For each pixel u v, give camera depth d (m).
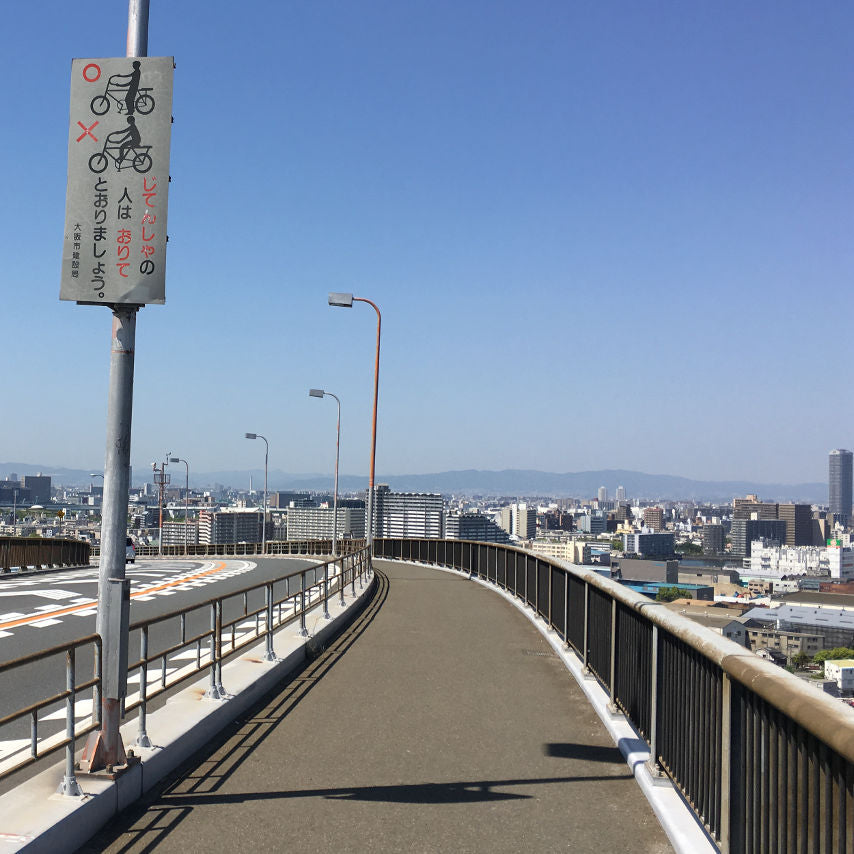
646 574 150.25
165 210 5.78
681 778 5.26
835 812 2.95
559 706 8.48
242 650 11.64
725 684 4.20
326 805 5.52
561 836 5.02
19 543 30.78
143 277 5.73
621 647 7.68
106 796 5.18
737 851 4.04
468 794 5.76
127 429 5.79
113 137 5.82
